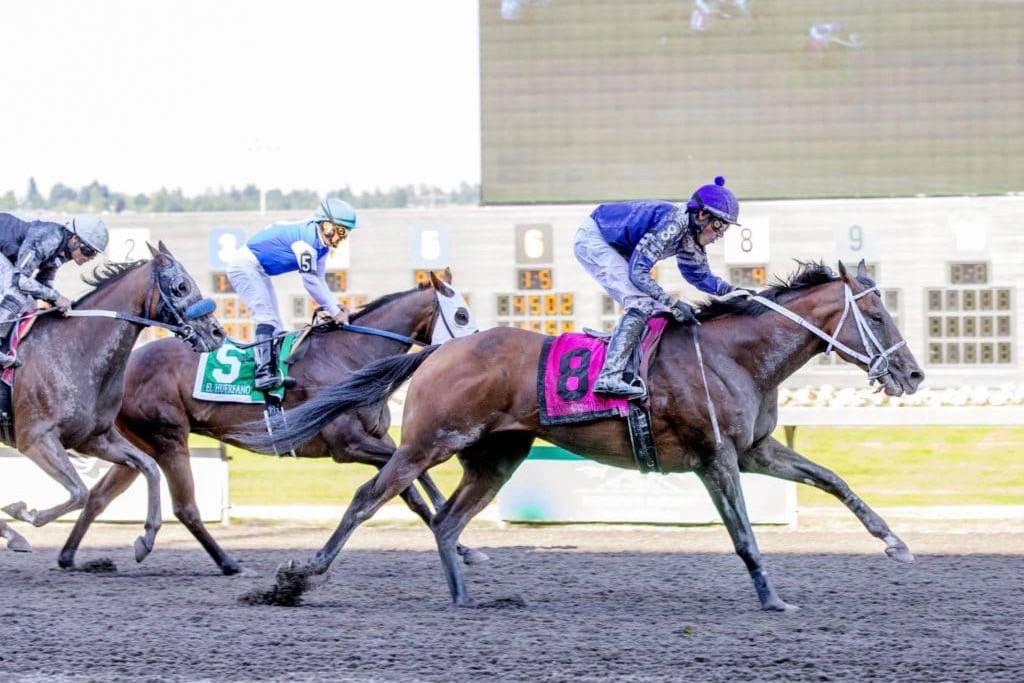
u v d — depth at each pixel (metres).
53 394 8.83
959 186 20.92
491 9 21.11
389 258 21.86
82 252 9.12
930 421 12.24
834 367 20.14
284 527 12.03
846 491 8.18
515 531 11.57
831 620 7.57
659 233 7.78
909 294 21.06
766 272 19.89
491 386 7.86
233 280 9.52
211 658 6.66
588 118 21.09
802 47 20.92
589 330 8.05
